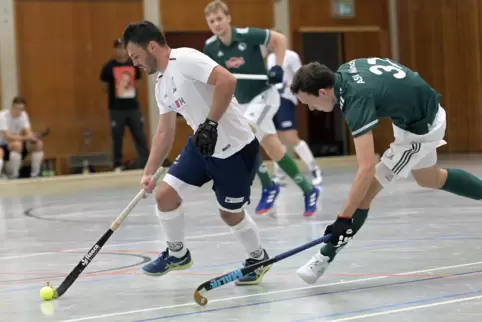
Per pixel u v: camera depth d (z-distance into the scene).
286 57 14.16
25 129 18.75
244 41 9.59
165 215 5.59
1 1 20.59
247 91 9.73
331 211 10.20
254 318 4.53
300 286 5.43
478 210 9.36
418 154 5.69
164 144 5.80
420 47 24.61
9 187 17.67
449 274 5.55
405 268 5.87
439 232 7.69
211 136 5.11
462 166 17.25
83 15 21.53
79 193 15.66
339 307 4.71
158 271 5.77
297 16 23.97
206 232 8.72
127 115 20.22
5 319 4.77
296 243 7.53
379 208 10.09
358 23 24.61
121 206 12.52
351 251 6.77
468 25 23.27
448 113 24.06
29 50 21.00
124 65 20.06
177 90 5.36
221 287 5.56
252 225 5.67
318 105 5.36
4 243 8.57
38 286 5.86
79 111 21.48
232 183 5.49
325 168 19.64
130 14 22.09
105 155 21.05
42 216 11.49
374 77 5.31
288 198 12.37
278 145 9.62
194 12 22.92
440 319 4.27
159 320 4.59
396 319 4.33
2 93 20.70
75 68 21.47
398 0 24.91
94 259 7.09
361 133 5.08
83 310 4.95
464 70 23.48
